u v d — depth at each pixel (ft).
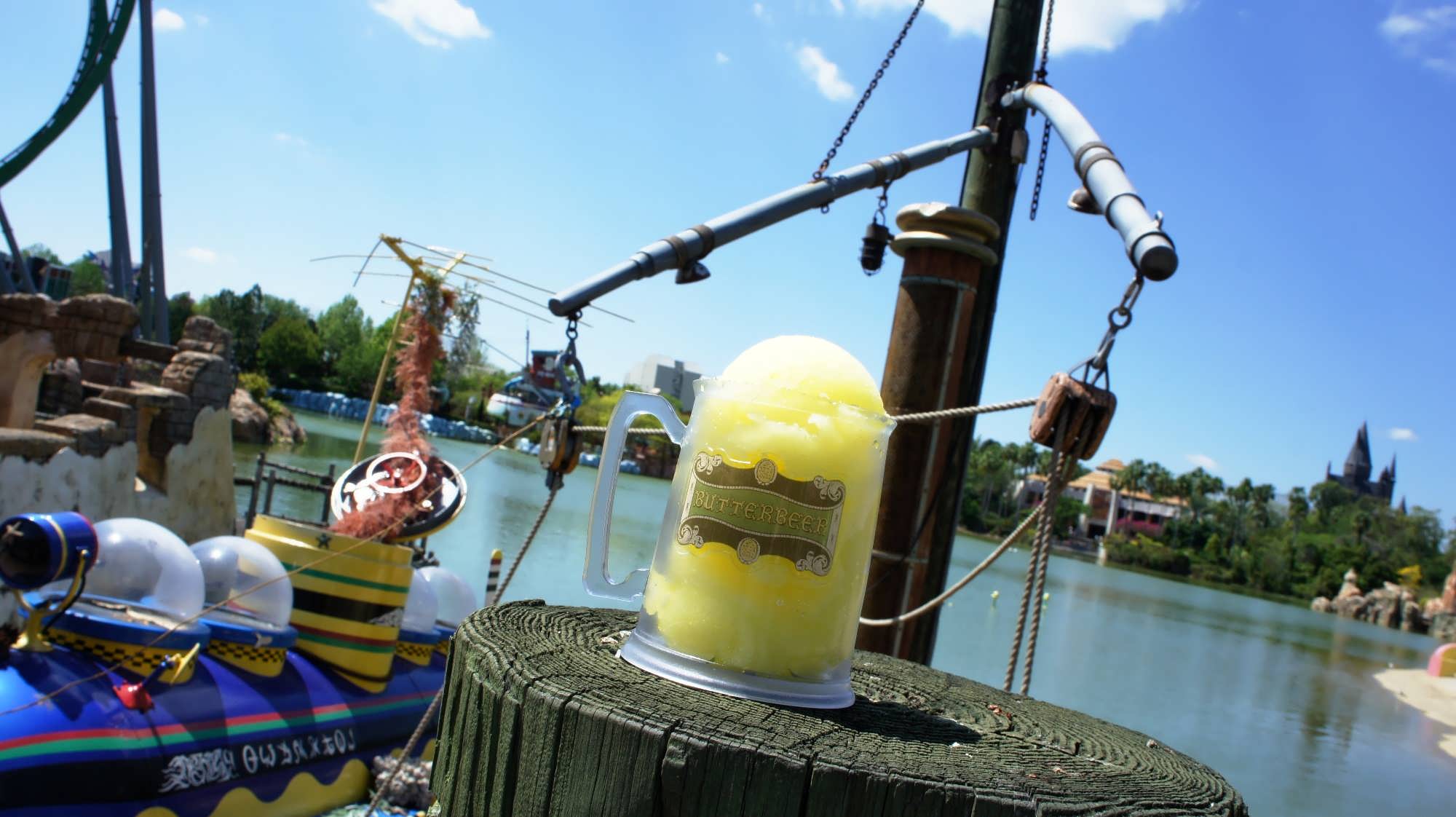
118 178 78.07
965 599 131.44
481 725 4.23
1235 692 93.66
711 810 3.58
